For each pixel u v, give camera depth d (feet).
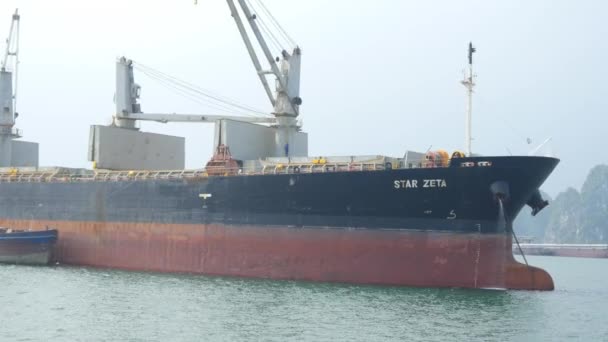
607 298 117.80
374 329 84.53
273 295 108.06
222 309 95.91
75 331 82.48
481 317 93.09
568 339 82.69
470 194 113.91
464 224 115.65
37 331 82.38
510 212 115.96
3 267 146.61
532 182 114.32
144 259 145.38
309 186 124.47
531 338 82.33
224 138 143.02
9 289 113.19
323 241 123.44
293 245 126.00
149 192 145.59
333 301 102.89
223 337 79.87
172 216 141.90
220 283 121.90
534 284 118.62
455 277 116.16
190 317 90.58
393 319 90.43
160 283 121.90
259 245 129.59
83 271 142.10
